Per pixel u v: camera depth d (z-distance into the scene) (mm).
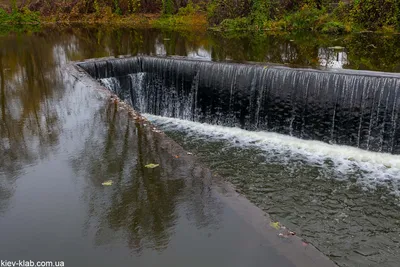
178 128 13055
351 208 8172
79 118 9023
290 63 13875
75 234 4895
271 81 12000
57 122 8805
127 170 6559
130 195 5785
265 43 19672
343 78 10859
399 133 10320
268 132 12438
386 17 22594
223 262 4359
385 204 8297
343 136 11211
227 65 12828
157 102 14797
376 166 9906
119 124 8680
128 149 7395
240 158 10461
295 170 9750
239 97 12734
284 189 8898
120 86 14633
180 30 26734
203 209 5414
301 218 7836
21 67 14359
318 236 7285
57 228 5023
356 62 14336
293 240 4766
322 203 8344
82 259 4457
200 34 24172
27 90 11383
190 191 5891
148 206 5484
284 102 11898
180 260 4406
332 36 21828
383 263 6566
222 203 5566
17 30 28234
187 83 13820
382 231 7445
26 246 4699
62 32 26375
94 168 6633
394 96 10164
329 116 11266
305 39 20844
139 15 33781
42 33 25906
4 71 13789
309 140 11672
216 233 4875
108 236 4852
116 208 5449
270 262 4359
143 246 4652
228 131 12656
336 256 6734
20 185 6105
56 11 35312
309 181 9219
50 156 7117
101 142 7703
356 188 8898
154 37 22719
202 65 13359
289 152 10828
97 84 11938
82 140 7801
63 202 5609
